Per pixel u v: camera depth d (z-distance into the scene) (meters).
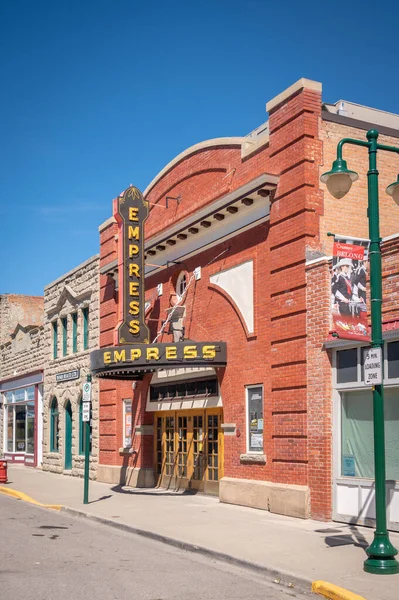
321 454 13.87
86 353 26.67
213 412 18.59
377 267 9.88
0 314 41.19
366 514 12.95
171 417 20.84
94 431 25.42
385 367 12.70
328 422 13.84
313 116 15.40
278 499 14.80
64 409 29.08
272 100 16.23
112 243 24.64
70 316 28.98
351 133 16.00
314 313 14.33
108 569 10.16
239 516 14.79
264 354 15.99
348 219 15.53
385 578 9.06
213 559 11.04
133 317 19.84
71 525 14.82
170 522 14.23
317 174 15.23
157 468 21.48
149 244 20.75
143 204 20.55
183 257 19.86
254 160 16.97
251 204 16.58
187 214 19.81
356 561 10.10
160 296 21.27
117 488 21.69
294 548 11.17
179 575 9.83
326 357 13.97
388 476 12.61
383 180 16.50
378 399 9.64
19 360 35.94
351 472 13.47
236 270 17.38
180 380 19.92
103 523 14.99
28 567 10.23
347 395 13.73
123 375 21.41
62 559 10.90
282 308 15.25
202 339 18.70
